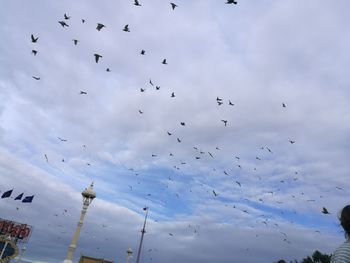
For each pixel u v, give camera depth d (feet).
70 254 106.52
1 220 161.68
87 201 113.19
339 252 11.75
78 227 110.42
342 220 13.20
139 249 147.33
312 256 172.96
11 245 156.15
